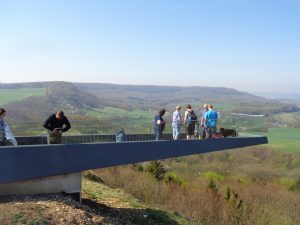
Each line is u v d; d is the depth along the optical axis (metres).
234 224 24.16
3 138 11.86
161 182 29.88
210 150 17.20
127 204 16.25
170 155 15.46
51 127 12.57
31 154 11.54
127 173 28.19
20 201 10.97
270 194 35.44
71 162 12.39
